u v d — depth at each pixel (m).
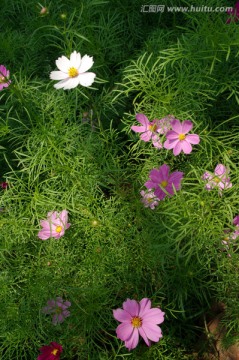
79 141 0.98
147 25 1.21
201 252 0.87
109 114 1.10
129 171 0.99
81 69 0.90
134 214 0.92
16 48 1.16
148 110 0.96
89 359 0.83
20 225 0.91
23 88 1.07
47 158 0.91
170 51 0.94
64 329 0.87
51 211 0.91
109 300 0.86
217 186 0.80
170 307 0.91
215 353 0.88
